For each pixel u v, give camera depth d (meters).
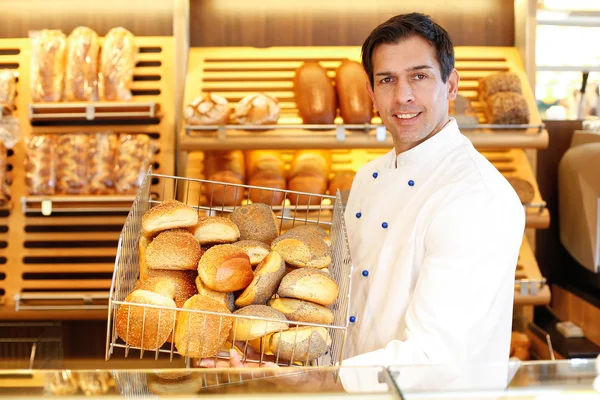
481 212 1.28
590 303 2.74
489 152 2.88
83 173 2.72
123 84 2.75
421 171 1.44
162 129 2.82
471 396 0.83
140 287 1.09
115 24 3.04
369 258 1.48
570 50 3.06
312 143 2.55
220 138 2.53
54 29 3.04
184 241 1.16
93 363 2.96
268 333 1.05
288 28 3.07
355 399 0.82
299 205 2.59
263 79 2.86
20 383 0.85
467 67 2.93
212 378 0.86
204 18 3.04
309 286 1.11
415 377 0.86
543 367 0.88
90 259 2.91
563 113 3.12
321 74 2.71
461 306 1.21
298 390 0.83
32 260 2.88
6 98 2.76
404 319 1.35
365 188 1.66
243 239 1.32
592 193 2.78
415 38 1.35
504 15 3.09
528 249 2.78
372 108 2.66
